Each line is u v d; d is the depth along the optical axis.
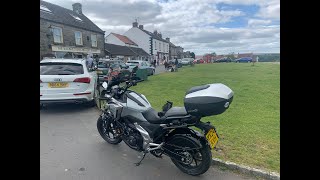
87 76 6.72
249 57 53.31
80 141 4.55
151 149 3.33
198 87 3.00
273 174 3.05
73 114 6.63
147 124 3.47
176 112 3.17
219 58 62.59
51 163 3.60
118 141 4.32
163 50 67.88
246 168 3.24
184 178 3.18
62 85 6.33
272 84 11.98
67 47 24.22
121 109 3.80
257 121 5.43
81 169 3.43
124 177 3.21
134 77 3.89
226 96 2.78
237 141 4.20
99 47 30.30
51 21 22.16
